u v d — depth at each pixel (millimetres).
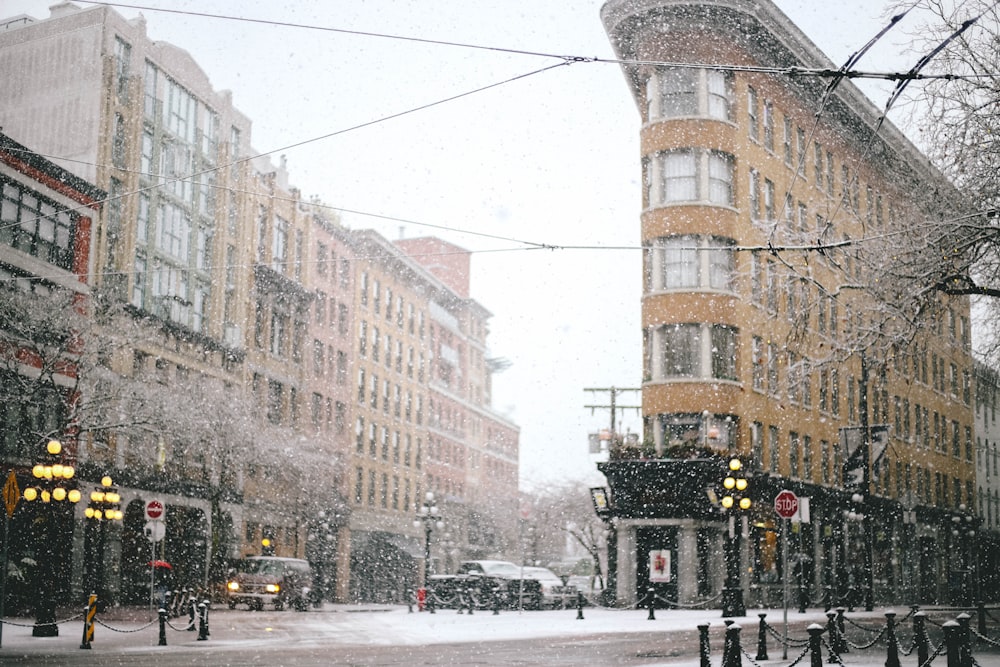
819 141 52812
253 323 59812
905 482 62156
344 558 70062
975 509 73250
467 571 44062
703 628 15164
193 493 50500
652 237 45562
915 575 62469
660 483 43875
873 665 18281
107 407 37688
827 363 22531
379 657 19656
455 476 96188
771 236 23844
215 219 55906
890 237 19172
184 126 53594
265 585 41812
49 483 24609
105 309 39562
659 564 43125
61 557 40469
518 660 19188
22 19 50969
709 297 44438
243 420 47000
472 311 104375
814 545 51406
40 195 40688
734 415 44594
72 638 23672
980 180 18062
